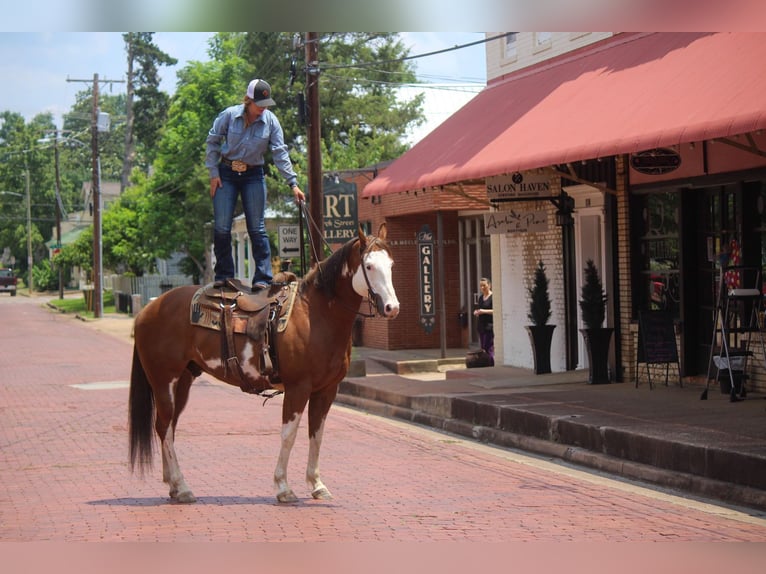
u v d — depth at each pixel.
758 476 10.38
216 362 10.30
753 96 12.17
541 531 9.10
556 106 17.78
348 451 13.90
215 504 10.31
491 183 19.39
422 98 53.53
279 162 11.02
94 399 20.66
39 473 12.45
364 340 31.59
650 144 13.12
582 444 13.21
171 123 54.47
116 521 9.57
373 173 29.73
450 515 9.77
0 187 123.94
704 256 16.77
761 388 15.35
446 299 29.94
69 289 104.75
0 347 36.16
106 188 106.81
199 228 54.53
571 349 20.36
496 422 15.16
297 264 37.28
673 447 11.56
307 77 23.31
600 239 19.70
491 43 23.20
